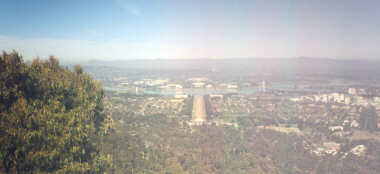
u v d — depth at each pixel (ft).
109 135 165.27
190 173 173.47
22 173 91.81
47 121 110.73
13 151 92.73
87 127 135.54
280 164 202.69
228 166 193.06
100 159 128.47
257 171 191.11
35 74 136.46
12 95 114.52
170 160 188.24
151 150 198.59
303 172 192.13
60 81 150.51
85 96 163.53
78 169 107.14
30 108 114.01
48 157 99.09
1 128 93.76
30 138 98.73
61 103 138.21
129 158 160.35
